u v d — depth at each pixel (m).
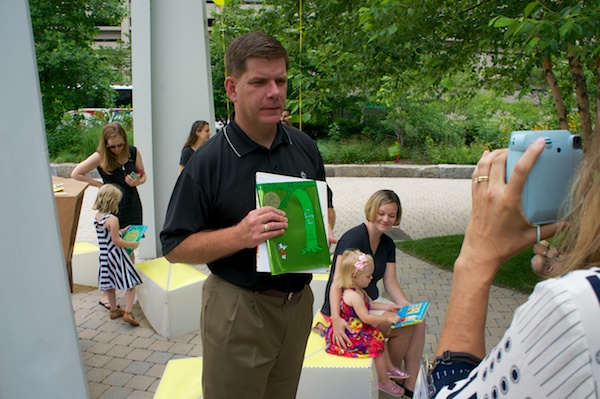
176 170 6.82
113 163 5.31
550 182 0.97
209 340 2.08
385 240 3.77
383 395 3.58
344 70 5.86
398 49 5.60
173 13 6.64
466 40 5.59
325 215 2.03
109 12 16.09
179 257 1.99
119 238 4.70
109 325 4.86
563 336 0.70
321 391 3.14
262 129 2.02
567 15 3.52
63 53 15.12
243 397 2.08
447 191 12.49
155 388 3.78
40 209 2.45
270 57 1.91
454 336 1.04
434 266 6.60
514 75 6.76
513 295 5.45
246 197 2.03
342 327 3.25
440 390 0.96
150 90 6.57
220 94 17.81
